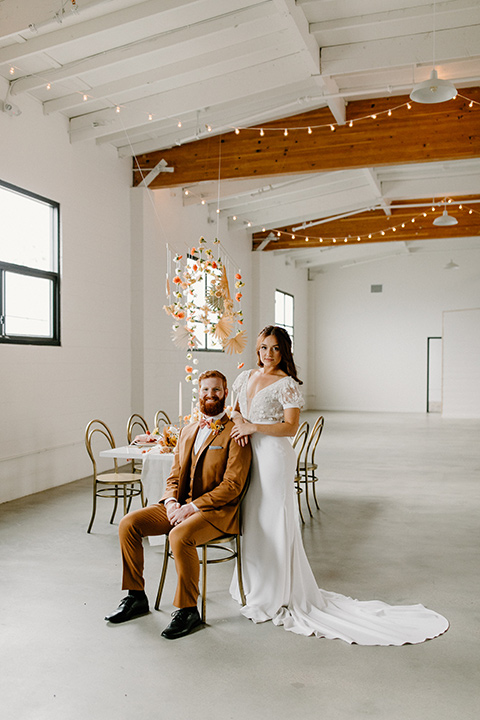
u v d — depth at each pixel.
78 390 6.80
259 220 11.23
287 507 3.18
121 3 4.83
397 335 16.14
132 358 7.99
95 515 5.18
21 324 5.98
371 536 4.59
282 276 14.52
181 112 6.52
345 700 2.34
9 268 5.73
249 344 12.60
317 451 8.94
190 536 2.94
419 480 6.77
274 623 3.04
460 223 12.12
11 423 5.70
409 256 15.98
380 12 5.39
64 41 5.06
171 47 5.51
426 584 3.60
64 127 6.55
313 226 12.70
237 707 2.29
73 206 6.70
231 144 7.86
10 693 2.39
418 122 7.29
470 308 15.38
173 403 8.95
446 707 2.29
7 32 4.85
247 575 3.22
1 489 5.61
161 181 8.04
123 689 2.42
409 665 2.62
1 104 5.57
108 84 6.05
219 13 5.06
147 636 2.90
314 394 16.98
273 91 6.79
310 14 5.43
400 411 16.16
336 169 7.56
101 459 7.25
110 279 7.47
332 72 6.02
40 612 3.18
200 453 3.18
